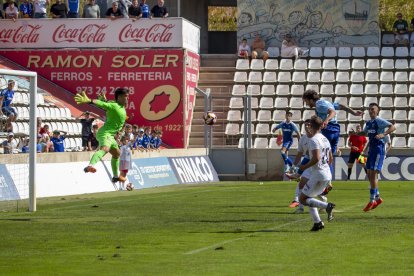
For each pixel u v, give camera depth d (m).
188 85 101.00
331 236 35.50
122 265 28.33
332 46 110.94
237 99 103.94
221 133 101.25
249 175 95.50
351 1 110.94
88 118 81.81
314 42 111.19
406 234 36.12
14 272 27.09
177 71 98.56
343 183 83.50
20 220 43.06
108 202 56.22
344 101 104.31
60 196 64.06
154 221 42.28
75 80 99.31
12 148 63.44
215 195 63.22
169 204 53.81
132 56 98.94
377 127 48.22
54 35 99.94
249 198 59.28
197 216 45.00
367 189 72.19
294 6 111.31
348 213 46.56
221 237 35.53
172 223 41.28
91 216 45.25
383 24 150.12
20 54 99.69
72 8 102.56
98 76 99.31
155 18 99.19
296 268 27.50
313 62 107.25
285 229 38.28
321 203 37.53
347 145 100.19
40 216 45.44
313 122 36.94
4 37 100.00
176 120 98.44
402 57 108.56
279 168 95.06
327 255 30.23
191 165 89.81
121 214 46.44
